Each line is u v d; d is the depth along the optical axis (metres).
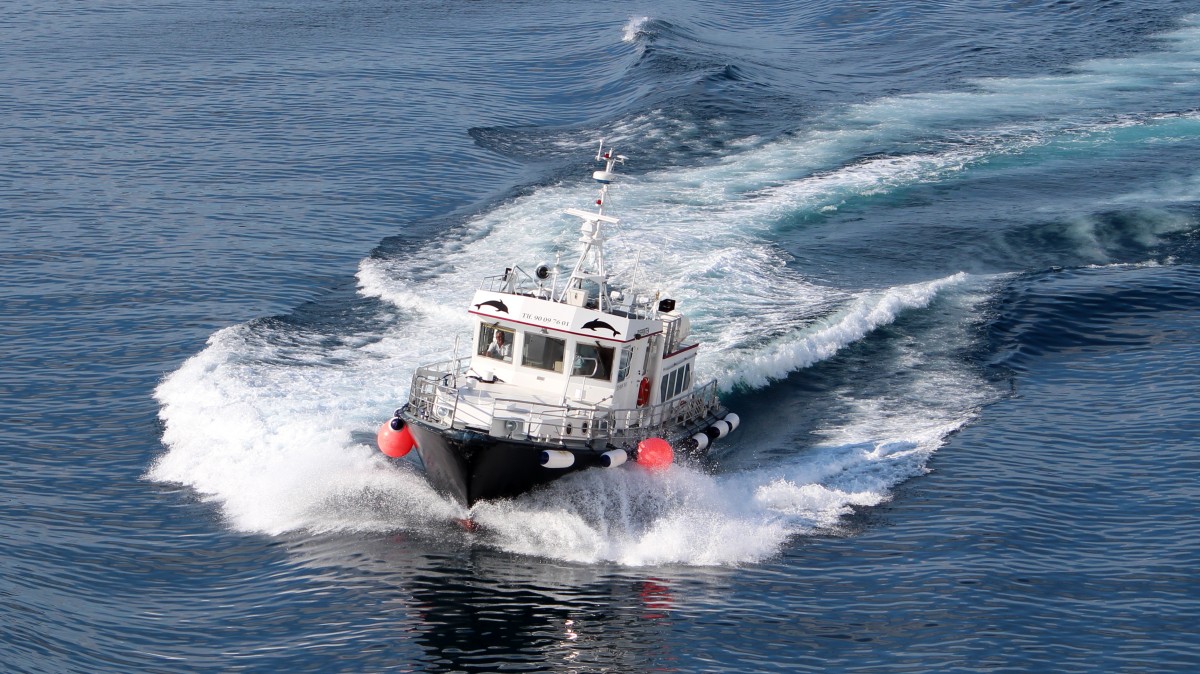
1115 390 80.94
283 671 52.97
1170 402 78.75
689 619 57.00
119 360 84.31
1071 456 72.62
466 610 57.31
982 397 80.12
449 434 63.19
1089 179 117.50
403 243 105.69
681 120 136.50
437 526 64.81
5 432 74.56
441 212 113.62
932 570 61.06
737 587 59.81
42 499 67.06
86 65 161.25
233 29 181.38
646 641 55.25
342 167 123.88
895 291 93.56
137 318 90.62
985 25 178.62
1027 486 69.12
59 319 90.38
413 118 139.88
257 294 95.00
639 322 68.50
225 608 57.62
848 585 60.03
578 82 157.88
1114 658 54.19
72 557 61.41
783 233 107.06
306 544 62.97
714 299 92.81
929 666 53.59
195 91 149.38
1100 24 175.50
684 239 104.19
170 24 184.88
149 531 64.31
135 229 107.50
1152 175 117.62
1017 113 138.38
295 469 69.94
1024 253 102.00
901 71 159.38
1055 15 181.88
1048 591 59.28
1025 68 157.12
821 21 186.75
